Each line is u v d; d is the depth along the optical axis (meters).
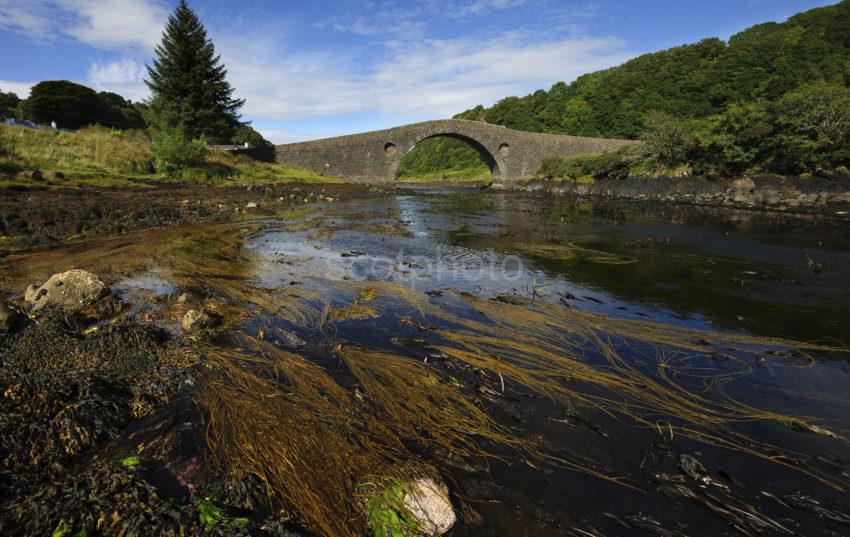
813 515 3.04
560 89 100.00
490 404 4.40
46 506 2.83
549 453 3.65
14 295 7.23
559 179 48.00
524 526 2.87
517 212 24.42
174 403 4.21
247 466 3.30
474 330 6.45
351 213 21.12
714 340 6.20
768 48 62.84
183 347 5.41
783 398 4.65
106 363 4.82
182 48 41.00
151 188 23.34
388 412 4.17
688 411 4.35
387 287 8.39
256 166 38.72
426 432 3.90
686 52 77.06
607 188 40.28
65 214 13.75
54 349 4.96
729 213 24.03
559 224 19.12
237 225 15.65
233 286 8.12
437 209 25.23
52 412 3.65
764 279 9.66
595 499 3.13
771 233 16.53
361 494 3.05
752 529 2.89
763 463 3.59
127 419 3.90
